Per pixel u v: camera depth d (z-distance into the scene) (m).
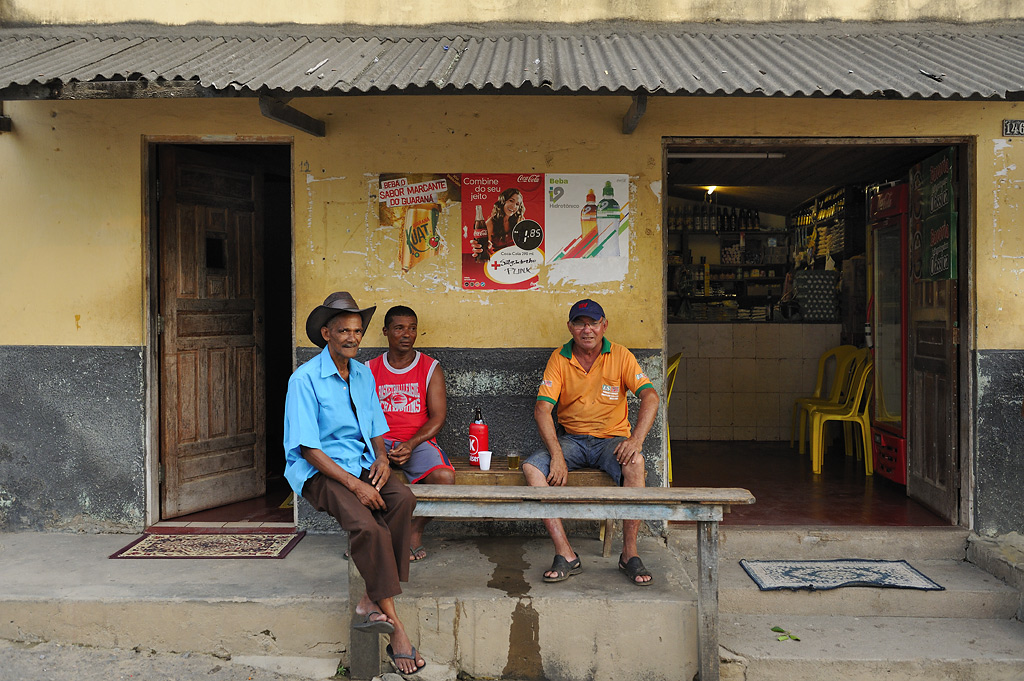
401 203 4.61
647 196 4.60
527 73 3.69
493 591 3.65
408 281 4.64
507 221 4.62
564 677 3.56
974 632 3.78
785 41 4.54
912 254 5.35
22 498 4.66
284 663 3.59
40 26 4.75
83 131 4.60
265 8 4.73
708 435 7.62
